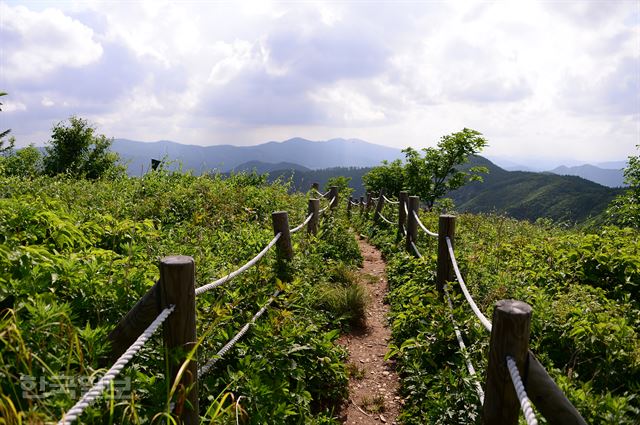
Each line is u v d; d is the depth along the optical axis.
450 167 19.67
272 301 4.48
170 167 12.29
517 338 2.05
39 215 4.10
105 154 24.61
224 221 7.57
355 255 8.97
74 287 2.98
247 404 3.02
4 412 1.62
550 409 2.04
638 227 13.11
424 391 3.99
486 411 2.24
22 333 2.10
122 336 2.38
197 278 4.02
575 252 6.04
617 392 3.51
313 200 7.68
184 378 2.36
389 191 22.20
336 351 4.62
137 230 5.14
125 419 2.11
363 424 3.83
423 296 5.37
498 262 6.39
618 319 4.11
